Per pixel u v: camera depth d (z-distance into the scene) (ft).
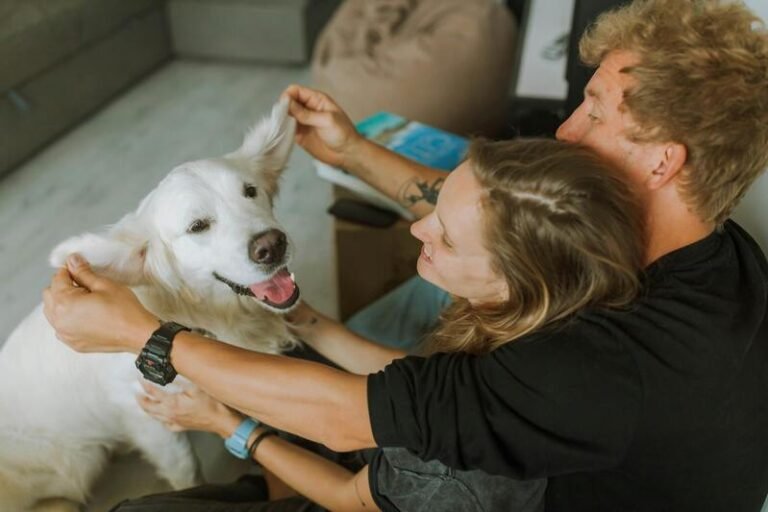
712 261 2.68
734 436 2.74
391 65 8.82
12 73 9.27
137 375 4.54
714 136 2.33
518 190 2.52
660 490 2.84
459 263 2.93
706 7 2.50
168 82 12.17
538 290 2.69
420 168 5.05
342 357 5.07
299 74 12.48
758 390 2.76
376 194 5.94
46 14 9.68
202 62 12.90
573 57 5.36
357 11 9.96
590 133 2.72
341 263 6.19
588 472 2.89
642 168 2.54
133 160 9.99
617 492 2.91
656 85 2.35
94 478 5.60
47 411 4.98
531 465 2.68
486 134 9.21
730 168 2.42
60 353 4.79
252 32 12.35
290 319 5.06
